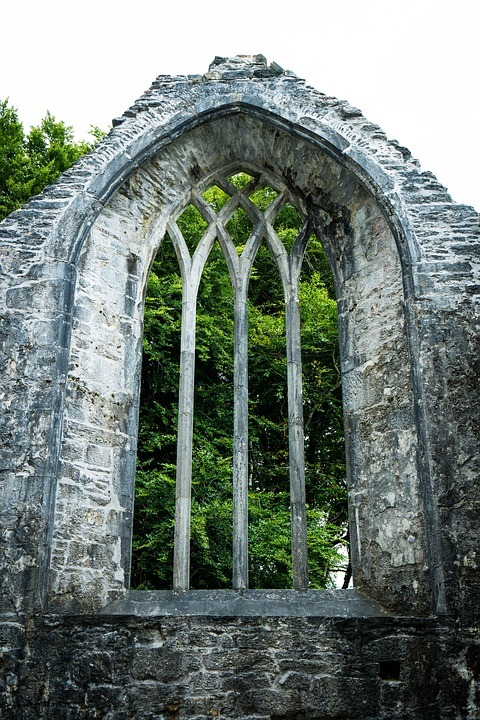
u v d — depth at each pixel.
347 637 7.04
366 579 7.94
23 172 15.91
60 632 6.91
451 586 7.05
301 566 7.86
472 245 8.46
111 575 7.74
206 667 6.94
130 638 7.01
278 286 16.02
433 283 8.28
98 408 8.23
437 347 7.98
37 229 8.52
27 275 8.27
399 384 8.24
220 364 14.01
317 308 14.90
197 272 9.40
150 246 9.46
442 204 8.77
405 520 7.75
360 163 9.09
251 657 6.98
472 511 7.31
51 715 6.67
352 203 9.47
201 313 14.59
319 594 7.76
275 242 9.71
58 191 8.80
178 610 7.36
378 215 9.14
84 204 8.70
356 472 8.46
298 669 6.93
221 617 7.12
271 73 9.90
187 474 8.17
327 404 14.70
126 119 9.44
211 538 12.10
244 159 10.09
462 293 8.22
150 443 12.66
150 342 13.59
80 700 6.74
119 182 9.02
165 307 13.59
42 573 7.05
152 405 13.38
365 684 6.84
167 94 9.66
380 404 8.41
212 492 12.57
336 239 9.64
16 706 6.68
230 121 9.66
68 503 7.56
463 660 6.82
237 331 9.04
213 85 9.75
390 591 7.66
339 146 9.23
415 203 8.79
